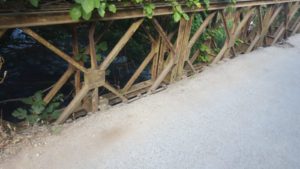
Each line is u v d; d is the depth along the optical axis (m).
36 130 3.76
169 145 3.95
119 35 5.43
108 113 4.47
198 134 4.27
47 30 5.22
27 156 3.37
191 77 6.20
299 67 7.61
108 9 3.57
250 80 6.43
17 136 3.58
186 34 5.44
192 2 4.81
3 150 3.37
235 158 3.86
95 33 4.79
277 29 9.54
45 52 6.13
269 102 5.53
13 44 5.95
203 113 4.85
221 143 4.13
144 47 6.04
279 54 8.48
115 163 3.51
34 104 3.80
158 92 5.40
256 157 3.93
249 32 8.91
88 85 4.05
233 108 5.14
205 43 6.66
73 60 3.69
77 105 4.10
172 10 4.61
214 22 6.61
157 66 5.31
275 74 6.94
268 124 4.77
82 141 3.78
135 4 3.90
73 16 3.17
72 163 3.40
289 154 4.07
